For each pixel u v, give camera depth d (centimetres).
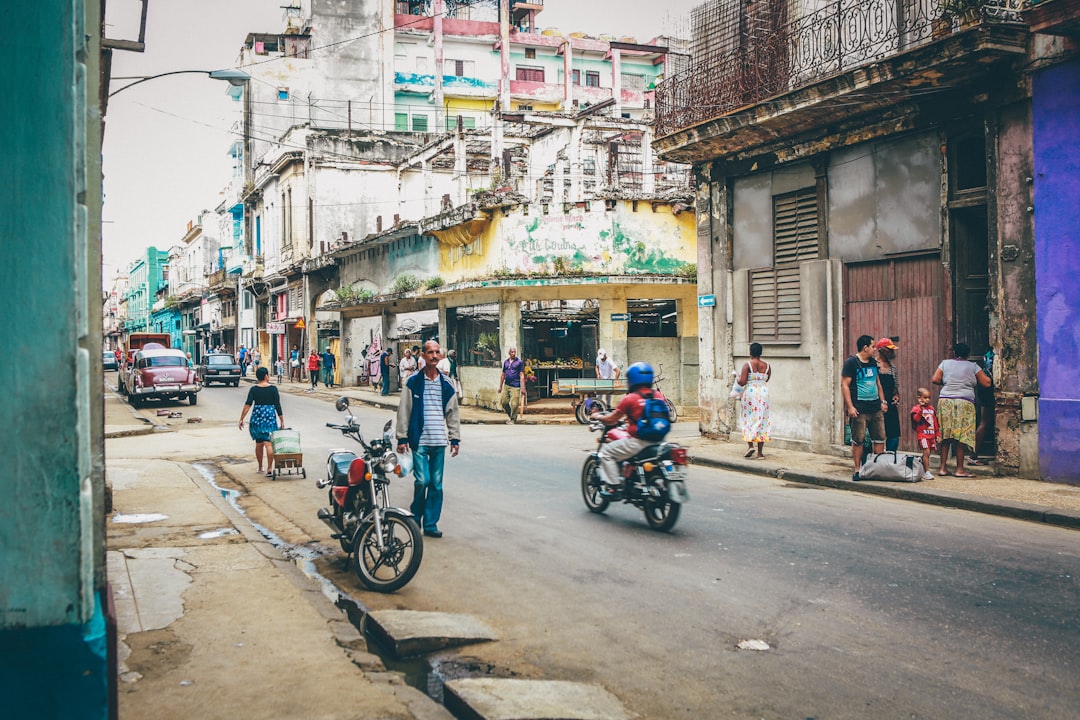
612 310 2283
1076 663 459
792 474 1141
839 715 398
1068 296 975
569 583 632
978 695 419
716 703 414
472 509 934
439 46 5509
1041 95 1000
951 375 1038
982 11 973
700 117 1480
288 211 4397
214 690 415
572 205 2289
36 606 220
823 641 500
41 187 219
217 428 1991
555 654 488
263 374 1263
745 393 1291
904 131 1187
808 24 1341
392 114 5331
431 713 396
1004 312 1052
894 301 1225
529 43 5794
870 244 1257
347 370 3762
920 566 662
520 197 2352
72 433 222
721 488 1070
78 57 223
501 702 402
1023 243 1026
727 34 1488
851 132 1270
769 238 1466
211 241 6794
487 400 2494
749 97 1393
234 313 5912
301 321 4112
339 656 466
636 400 840
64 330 222
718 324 1580
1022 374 1031
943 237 1134
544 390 2391
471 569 678
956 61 1016
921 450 1114
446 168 4109
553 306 2419
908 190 1193
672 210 2327
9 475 218
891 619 536
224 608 552
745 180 1517
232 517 880
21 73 219
